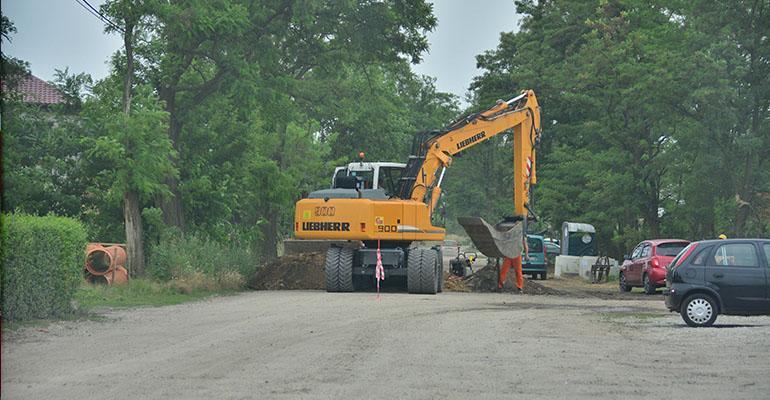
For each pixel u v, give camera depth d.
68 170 31.38
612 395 10.34
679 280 19.17
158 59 33.69
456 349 14.37
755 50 39.25
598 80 48.97
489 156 90.88
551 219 62.06
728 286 18.89
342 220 29.22
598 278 47.62
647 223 51.00
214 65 38.66
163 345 14.58
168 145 29.66
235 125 37.38
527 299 27.83
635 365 12.78
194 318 19.38
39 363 12.50
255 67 35.88
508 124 32.50
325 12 42.59
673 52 41.62
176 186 34.06
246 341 15.18
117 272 28.48
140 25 32.78
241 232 38.75
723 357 13.72
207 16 32.31
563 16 65.06
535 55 64.62
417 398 10.02
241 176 37.53
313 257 33.94
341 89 60.97
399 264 29.62
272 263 34.12
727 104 38.72
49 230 18.19
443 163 31.98
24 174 29.66
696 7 40.59
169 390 10.39
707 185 41.00
